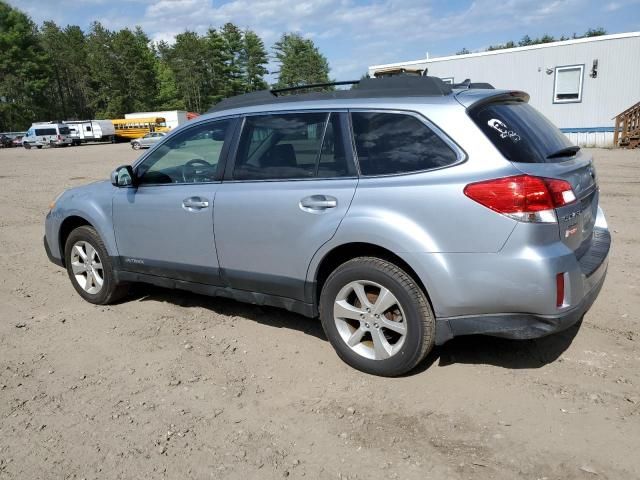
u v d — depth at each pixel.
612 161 15.46
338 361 3.86
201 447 2.96
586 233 3.59
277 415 3.24
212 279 4.26
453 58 22.77
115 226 4.80
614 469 2.64
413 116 3.38
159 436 3.07
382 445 2.91
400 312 3.42
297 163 3.78
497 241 3.03
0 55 75.12
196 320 4.73
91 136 56.75
